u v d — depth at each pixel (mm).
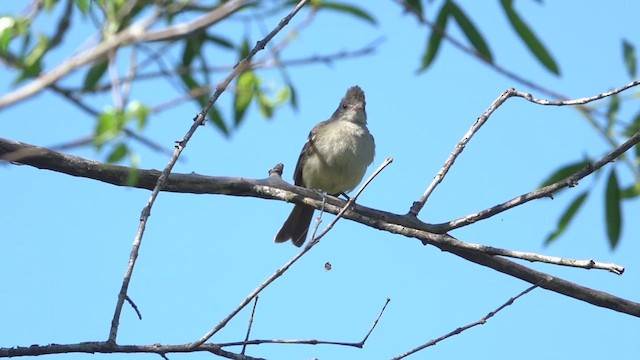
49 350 8977
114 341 8945
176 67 8812
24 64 7496
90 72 7805
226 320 8898
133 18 7773
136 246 8945
